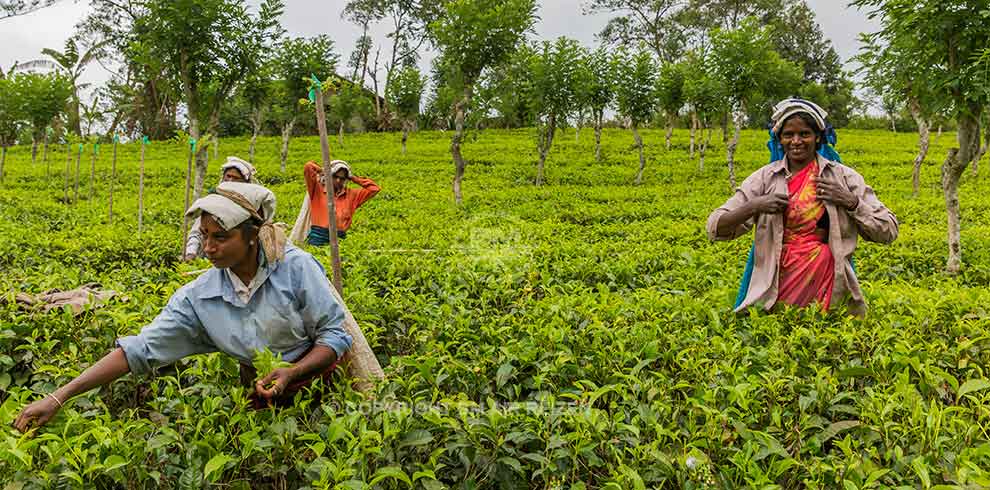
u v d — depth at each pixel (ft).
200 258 21.11
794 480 8.57
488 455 8.79
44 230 46.60
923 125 64.95
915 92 28.58
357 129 149.89
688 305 14.75
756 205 14.56
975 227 44.24
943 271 28.89
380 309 15.14
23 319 13.12
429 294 17.75
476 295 18.71
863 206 14.39
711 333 13.62
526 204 63.26
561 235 40.98
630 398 9.83
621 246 28.96
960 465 7.89
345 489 7.54
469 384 11.00
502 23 61.21
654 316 13.93
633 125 81.97
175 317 9.74
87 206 59.98
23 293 15.67
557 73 73.72
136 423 8.92
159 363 9.87
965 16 25.29
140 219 39.60
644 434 9.41
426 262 21.70
